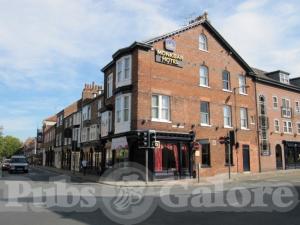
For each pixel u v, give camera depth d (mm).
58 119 61406
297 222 9258
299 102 41031
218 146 30109
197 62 29906
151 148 23578
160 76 27109
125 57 27547
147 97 26094
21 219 10031
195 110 28953
